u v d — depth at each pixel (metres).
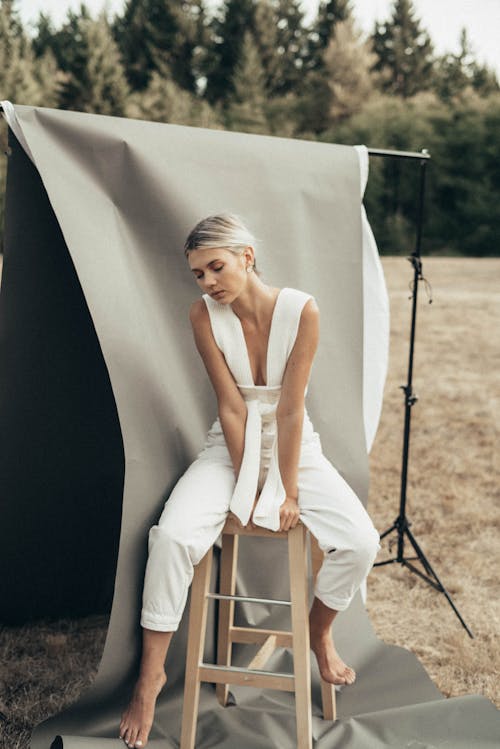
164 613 2.32
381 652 3.02
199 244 2.33
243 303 2.43
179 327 2.72
